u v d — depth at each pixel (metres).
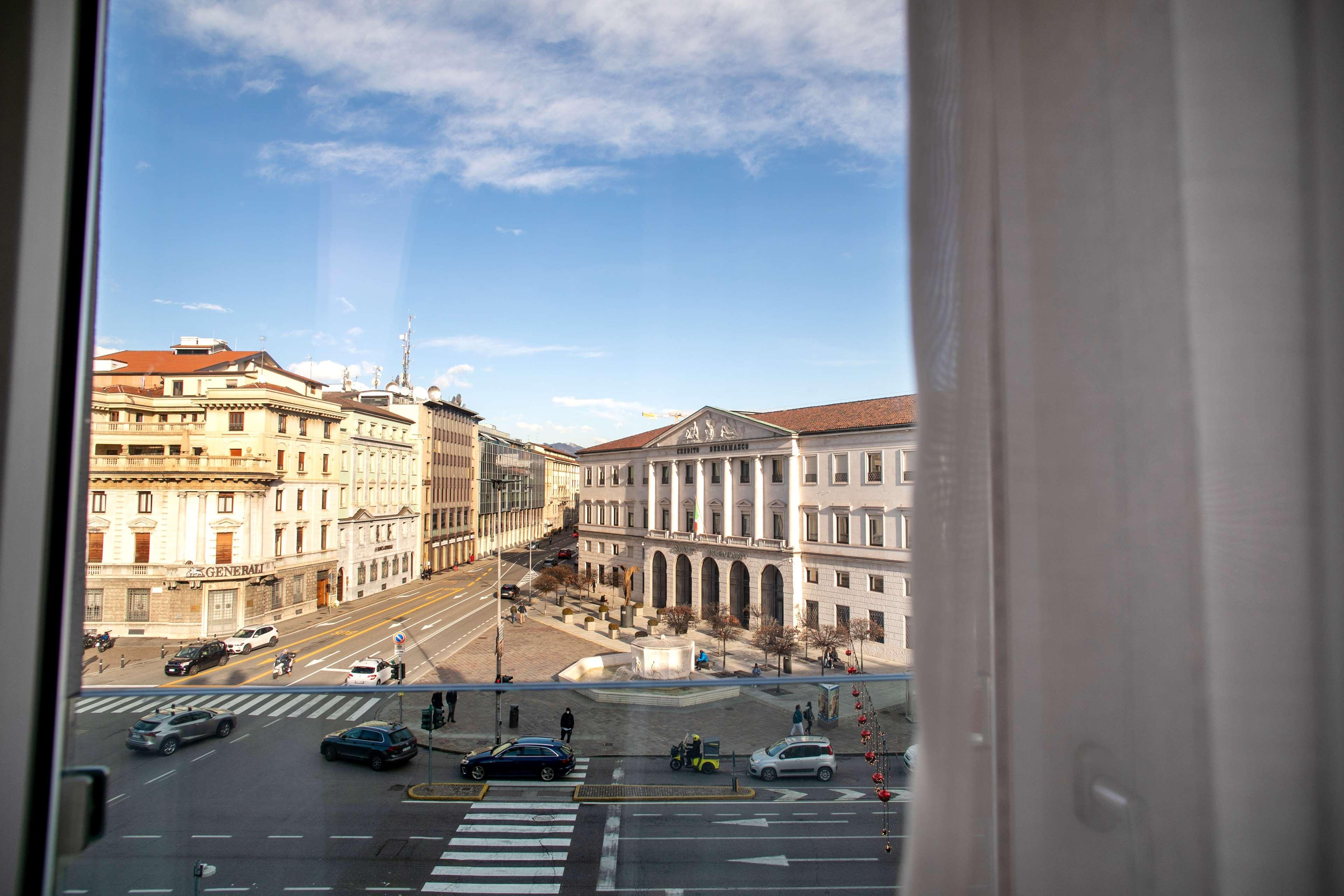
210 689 4.01
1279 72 1.08
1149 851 1.12
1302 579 1.06
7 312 1.47
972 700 1.18
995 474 1.20
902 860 1.19
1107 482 1.15
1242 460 1.06
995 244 1.22
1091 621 1.15
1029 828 1.16
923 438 1.21
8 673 1.45
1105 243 1.16
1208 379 1.07
